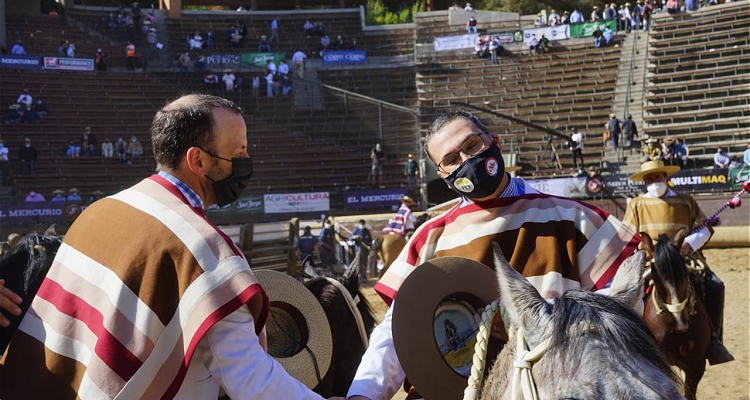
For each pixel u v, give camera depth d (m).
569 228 2.85
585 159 27.75
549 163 27.64
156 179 2.54
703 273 6.15
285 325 3.70
